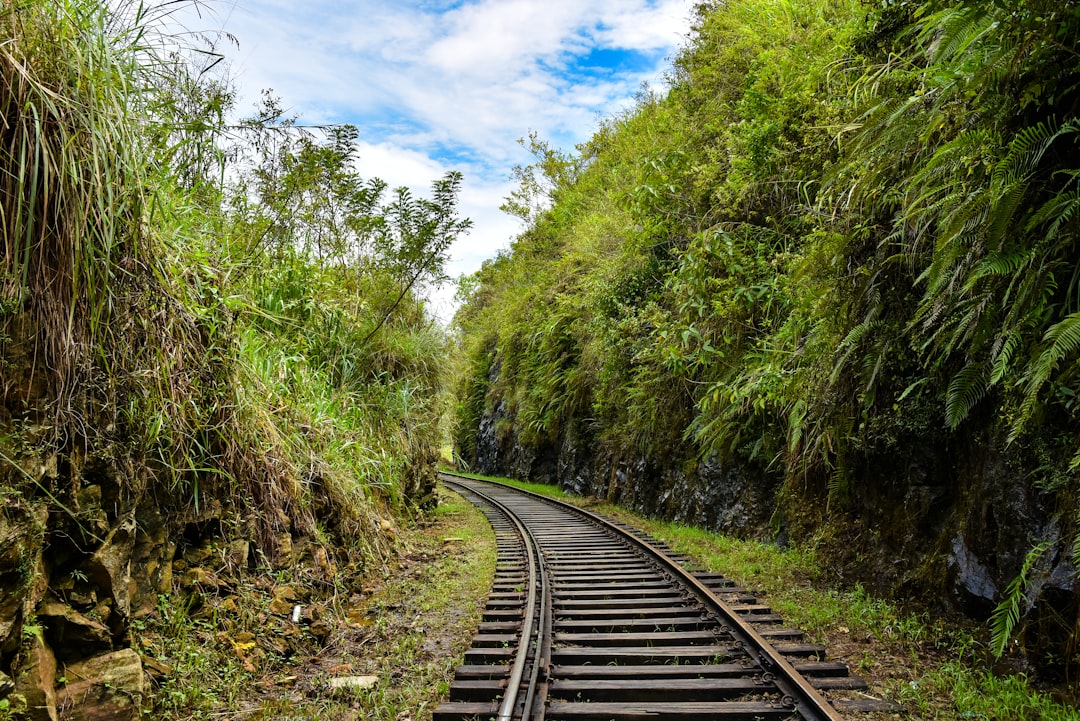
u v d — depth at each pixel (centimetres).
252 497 645
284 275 982
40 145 362
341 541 814
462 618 686
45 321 385
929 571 632
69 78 393
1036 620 480
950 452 644
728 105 1405
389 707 461
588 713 433
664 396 1508
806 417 837
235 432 618
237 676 493
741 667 513
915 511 680
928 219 568
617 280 1686
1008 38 419
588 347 2062
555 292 2402
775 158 1065
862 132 577
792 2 1197
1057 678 460
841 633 616
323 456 816
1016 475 529
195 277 574
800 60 1058
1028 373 437
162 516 505
